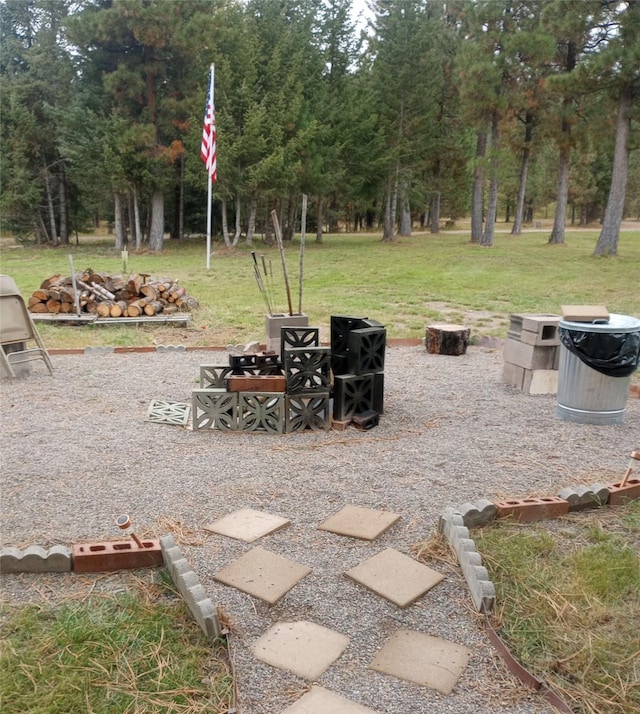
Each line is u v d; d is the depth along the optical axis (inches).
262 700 70.6
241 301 458.0
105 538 107.1
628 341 171.0
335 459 147.9
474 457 149.6
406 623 85.2
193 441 160.6
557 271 648.4
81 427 170.9
